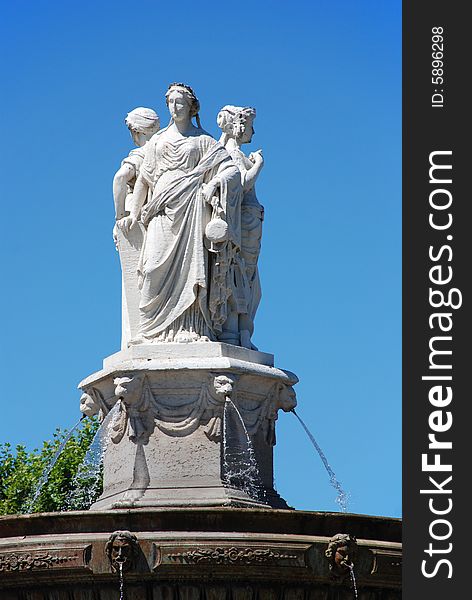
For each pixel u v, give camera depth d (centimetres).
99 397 1770
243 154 1841
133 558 1448
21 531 1500
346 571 1479
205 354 1703
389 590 1520
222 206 1748
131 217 1786
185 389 1692
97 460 1847
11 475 3647
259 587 1470
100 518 1484
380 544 1509
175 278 1742
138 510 1482
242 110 1861
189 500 1655
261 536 1466
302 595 1484
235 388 1697
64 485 3541
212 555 1451
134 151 1814
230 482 1686
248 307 1795
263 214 1823
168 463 1681
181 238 1745
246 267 1802
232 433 1698
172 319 1736
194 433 1688
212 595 1464
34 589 1484
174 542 1455
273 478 1755
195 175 1761
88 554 1456
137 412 1695
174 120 1798
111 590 1464
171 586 1460
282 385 1753
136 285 1783
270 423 1756
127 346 1762
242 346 1770
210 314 1753
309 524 1502
